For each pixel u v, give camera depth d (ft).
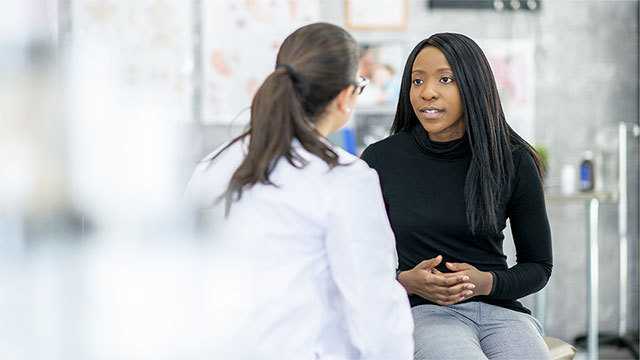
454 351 5.60
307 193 4.46
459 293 5.84
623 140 14.35
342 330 4.63
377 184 4.69
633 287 15.38
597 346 14.44
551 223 15.11
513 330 6.04
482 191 6.09
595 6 15.03
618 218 15.23
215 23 13.98
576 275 15.17
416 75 6.26
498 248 6.34
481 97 6.13
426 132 6.49
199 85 13.92
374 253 4.52
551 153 14.98
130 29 13.46
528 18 14.87
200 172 4.83
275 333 4.29
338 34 4.77
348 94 4.79
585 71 15.03
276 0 14.21
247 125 4.89
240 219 4.42
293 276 4.41
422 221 6.27
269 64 14.16
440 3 14.60
